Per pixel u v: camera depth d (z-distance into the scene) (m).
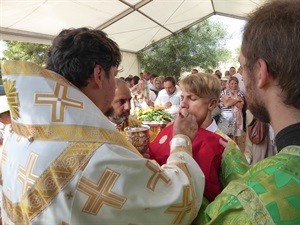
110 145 0.70
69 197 0.65
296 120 0.51
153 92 5.89
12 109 0.75
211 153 0.93
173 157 0.82
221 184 0.98
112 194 0.65
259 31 0.52
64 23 6.39
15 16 5.21
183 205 0.71
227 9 10.59
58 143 0.68
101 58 0.79
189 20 11.30
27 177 0.68
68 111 0.70
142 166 0.69
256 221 0.47
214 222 0.54
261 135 2.40
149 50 14.88
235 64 18.86
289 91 0.50
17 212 0.72
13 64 0.75
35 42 6.57
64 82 0.74
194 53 16.89
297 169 0.48
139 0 6.95
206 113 1.04
